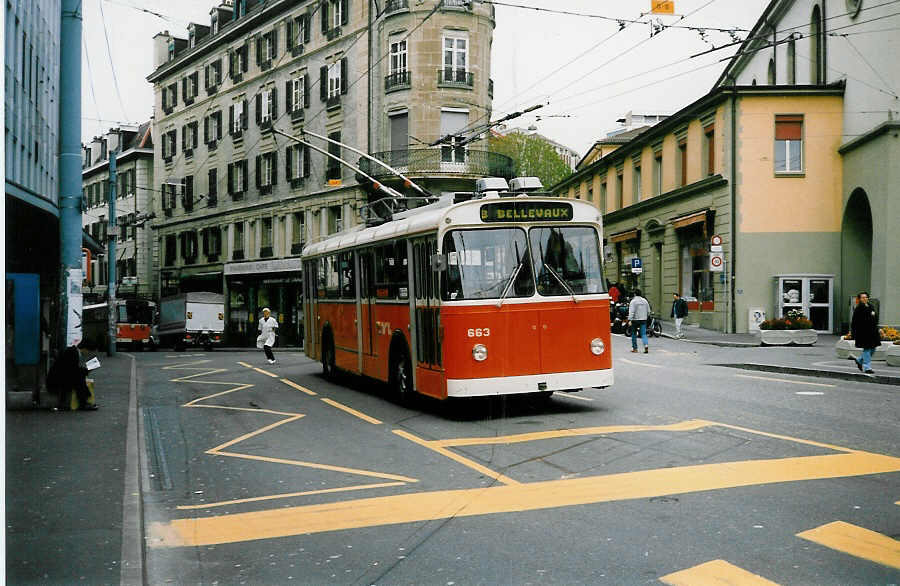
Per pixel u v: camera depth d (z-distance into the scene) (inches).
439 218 419.8
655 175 1517.0
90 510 241.0
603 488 266.4
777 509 233.1
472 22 1510.8
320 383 671.1
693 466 293.7
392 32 1518.2
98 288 2780.5
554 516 234.8
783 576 179.3
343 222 1624.0
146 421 471.2
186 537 228.4
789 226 1168.8
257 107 1913.1
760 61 1566.2
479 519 235.0
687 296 1358.3
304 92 1744.6
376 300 538.6
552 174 2156.7
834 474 275.4
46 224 920.3
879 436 348.2
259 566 200.1
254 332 1926.7
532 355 422.0
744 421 391.9
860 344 609.0
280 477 305.9
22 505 247.6
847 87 1146.0
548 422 410.6
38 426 413.1
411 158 1487.5
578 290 434.0
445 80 1492.4
